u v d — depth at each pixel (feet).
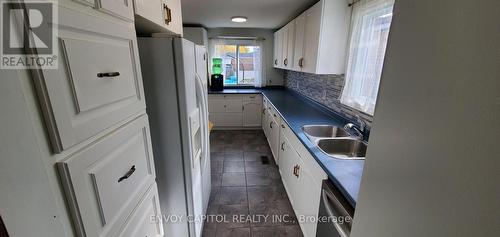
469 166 1.13
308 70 7.42
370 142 2.04
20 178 1.32
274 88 15.66
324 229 4.23
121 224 2.32
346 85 6.47
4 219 1.30
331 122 7.23
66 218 1.63
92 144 1.85
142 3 3.03
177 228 4.89
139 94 2.74
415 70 1.46
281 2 7.61
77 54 1.64
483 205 1.09
